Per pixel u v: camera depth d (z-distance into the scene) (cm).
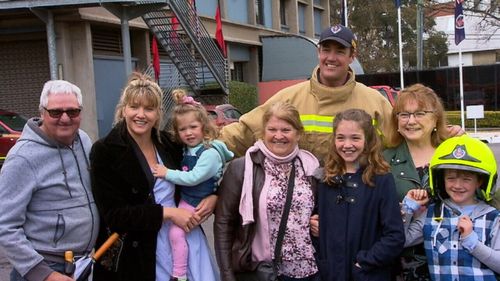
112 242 309
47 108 294
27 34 1611
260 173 319
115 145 308
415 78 2494
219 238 325
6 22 1588
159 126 327
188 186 324
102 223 318
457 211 294
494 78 2356
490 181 288
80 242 305
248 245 321
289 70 2802
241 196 318
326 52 363
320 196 311
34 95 1647
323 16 3812
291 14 3266
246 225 320
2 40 1630
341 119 309
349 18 4853
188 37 1802
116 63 1753
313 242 313
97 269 315
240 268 323
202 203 326
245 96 2352
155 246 316
